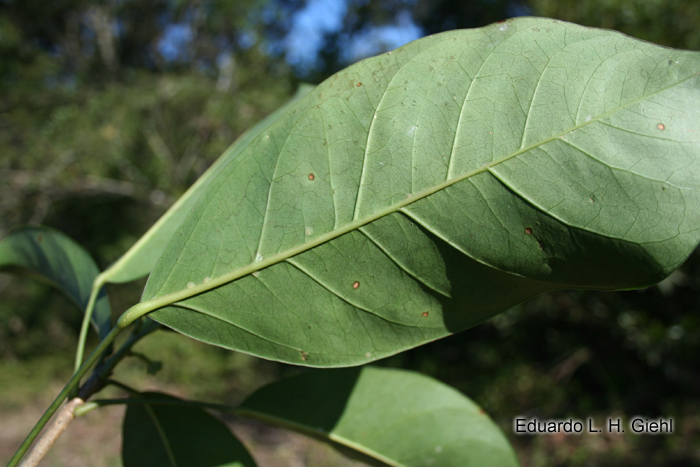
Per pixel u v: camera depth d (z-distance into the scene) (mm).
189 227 145
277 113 231
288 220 144
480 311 148
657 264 135
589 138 138
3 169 1485
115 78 1734
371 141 143
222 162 212
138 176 1566
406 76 144
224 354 1558
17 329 1656
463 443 175
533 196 139
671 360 840
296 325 146
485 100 142
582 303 878
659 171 135
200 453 182
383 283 145
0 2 1703
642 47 139
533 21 143
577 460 872
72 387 142
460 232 141
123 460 182
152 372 171
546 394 984
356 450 178
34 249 196
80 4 1697
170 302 144
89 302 176
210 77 1763
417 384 182
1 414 1361
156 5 1760
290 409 181
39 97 1578
